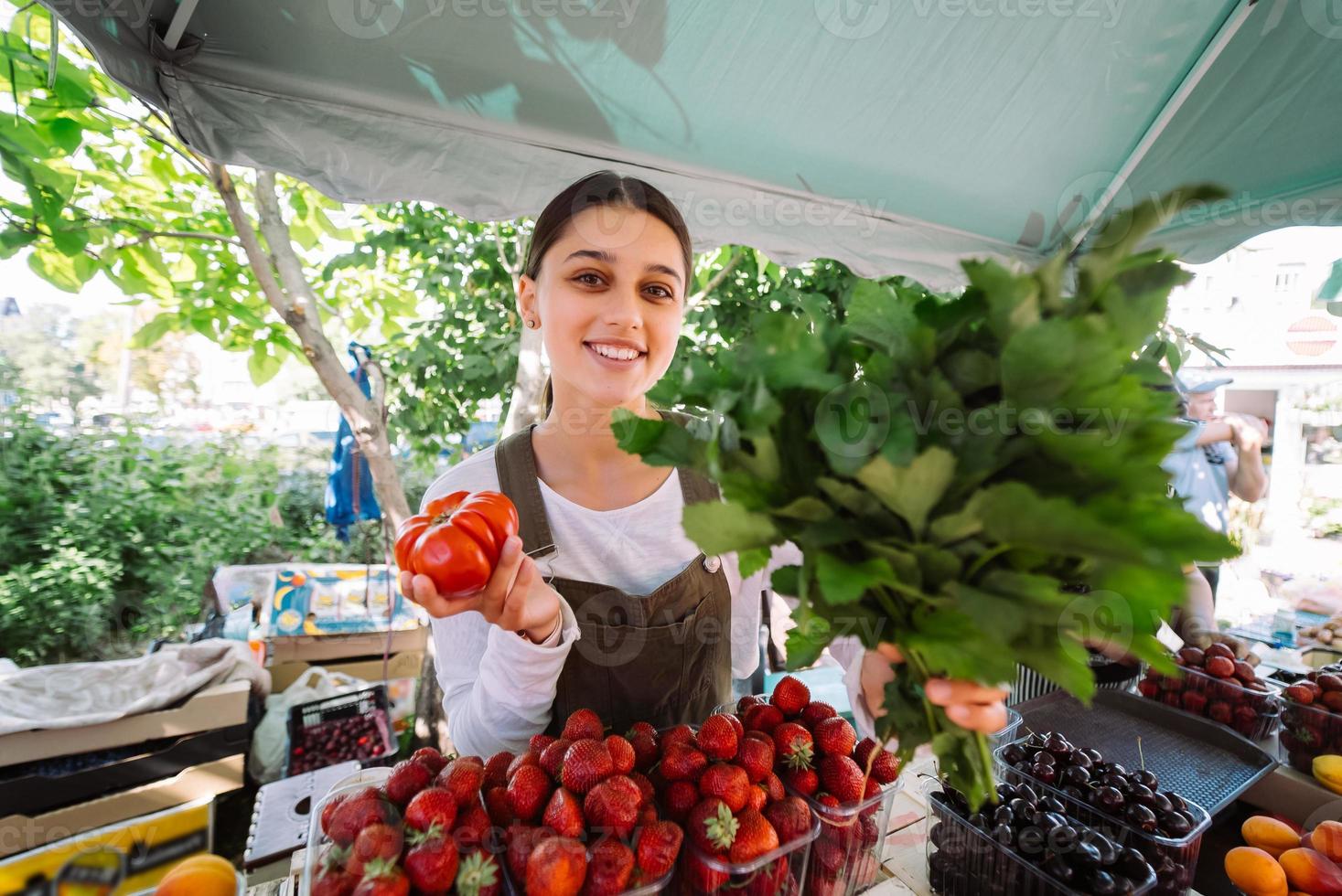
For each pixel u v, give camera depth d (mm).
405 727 3039
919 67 1418
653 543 1200
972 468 519
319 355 2213
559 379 1185
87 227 1770
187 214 2314
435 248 2777
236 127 1289
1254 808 1480
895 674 738
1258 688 1624
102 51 1033
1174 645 1960
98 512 4051
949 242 2139
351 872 680
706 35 1300
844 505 554
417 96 1380
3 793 2004
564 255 1092
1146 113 1631
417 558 809
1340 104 1631
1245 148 1749
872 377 567
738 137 1641
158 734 2285
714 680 1201
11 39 1541
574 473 1233
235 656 2650
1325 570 3760
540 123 1522
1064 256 558
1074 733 1557
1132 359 565
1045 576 535
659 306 1140
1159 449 523
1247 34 1439
